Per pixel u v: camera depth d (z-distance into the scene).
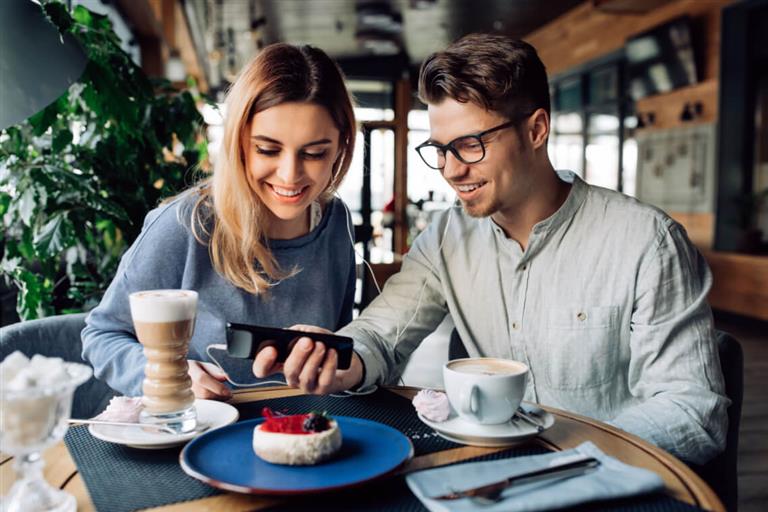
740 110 6.19
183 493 0.78
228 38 9.57
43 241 1.70
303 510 0.74
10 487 0.79
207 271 1.41
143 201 1.93
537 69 1.27
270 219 1.42
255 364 1.01
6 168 1.75
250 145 1.25
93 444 0.94
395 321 1.46
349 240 1.62
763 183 6.25
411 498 0.77
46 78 1.27
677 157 6.97
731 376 1.28
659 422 1.10
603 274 1.35
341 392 1.19
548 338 1.39
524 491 0.76
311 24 9.05
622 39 7.89
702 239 6.72
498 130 1.24
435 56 1.27
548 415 1.02
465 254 1.50
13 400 0.67
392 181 4.12
